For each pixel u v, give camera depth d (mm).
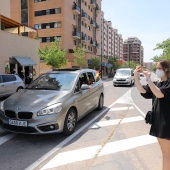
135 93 15523
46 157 4051
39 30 48656
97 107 8414
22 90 6066
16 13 50531
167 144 2580
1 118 5066
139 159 3996
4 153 4242
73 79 6191
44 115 4750
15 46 20672
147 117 2723
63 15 46500
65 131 5156
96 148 4508
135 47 149875
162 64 2611
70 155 4145
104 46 105375
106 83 27547
